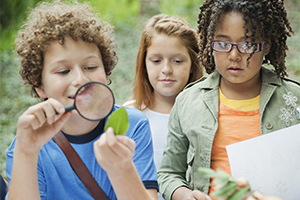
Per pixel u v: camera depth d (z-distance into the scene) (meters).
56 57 1.83
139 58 3.50
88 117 1.61
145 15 13.86
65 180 1.93
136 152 1.98
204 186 2.36
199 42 2.61
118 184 1.49
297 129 1.95
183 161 2.59
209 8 2.39
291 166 1.91
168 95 3.30
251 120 2.32
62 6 2.17
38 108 1.53
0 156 6.75
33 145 1.61
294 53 10.02
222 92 2.47
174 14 13.46
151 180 1.93
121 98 9.00
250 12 2.12
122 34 12.49
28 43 1.92
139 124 2.05
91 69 1.90
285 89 2.31
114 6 13.87
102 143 1.34
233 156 1.98
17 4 12.21
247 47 2.12
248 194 1.50
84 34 1.85
